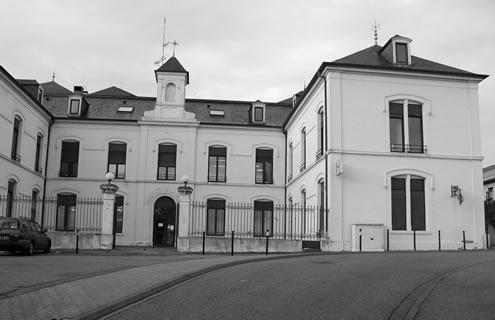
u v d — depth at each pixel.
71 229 29.30
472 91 23.12
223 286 9.48
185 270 11.67
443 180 22.30
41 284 9.56
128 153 30.34
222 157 31.31
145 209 29.73
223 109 32.94
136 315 7.16
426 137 22.53
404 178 22.22
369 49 25.20
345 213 21.30
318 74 22.89
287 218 30.39
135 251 20.50
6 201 23.34
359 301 7.97
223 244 20.66
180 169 30.44
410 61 23.27
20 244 17.03
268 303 7.87
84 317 6.77
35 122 27.38
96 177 30.03
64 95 32.62
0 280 10.04
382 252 19.14
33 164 27.19
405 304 7.75
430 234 21.80
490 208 33.69
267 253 19.64
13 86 23.27
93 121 30.38
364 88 22.33
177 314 7.18
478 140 22.83
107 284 9.53
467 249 21.81
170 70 31.08
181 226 20.83
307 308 7.51
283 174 31.34
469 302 7.83
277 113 33.03
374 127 22.14
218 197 30.62
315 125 24.27
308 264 13.09
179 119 30.81
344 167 21.62
